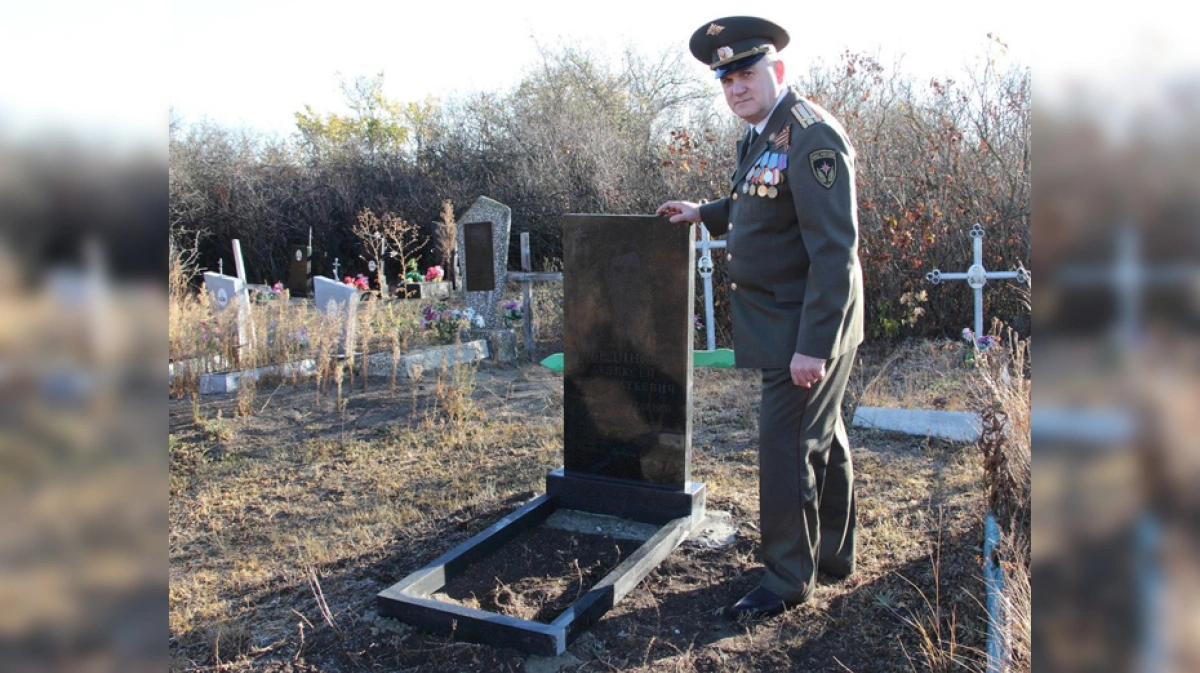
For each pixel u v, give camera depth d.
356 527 4.15
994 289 8.49
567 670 2.76
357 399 6.80
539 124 18.84
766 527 3.10
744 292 3.10
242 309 7.97
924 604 3.07
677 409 3.90
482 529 4.04
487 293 8.95
